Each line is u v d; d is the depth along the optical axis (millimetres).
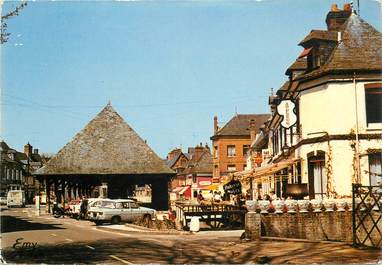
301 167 26781
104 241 20234
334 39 26672
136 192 101000
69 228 28750
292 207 21719
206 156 81125
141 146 48000
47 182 47031
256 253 15906
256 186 41250
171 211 37719
